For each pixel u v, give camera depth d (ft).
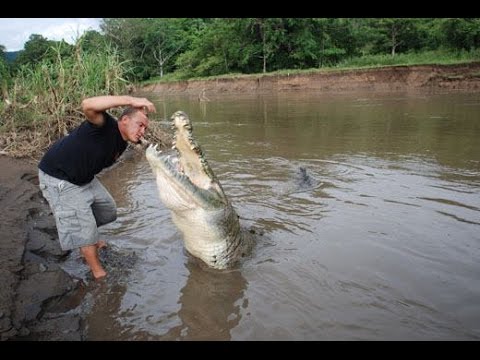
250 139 35.96
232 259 14.58
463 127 36.11
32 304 11.84
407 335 10.75
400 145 30.53
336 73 84.17
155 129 33.55
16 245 14.17
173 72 152.97
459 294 12.33
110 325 11.60
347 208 18.89
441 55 86.17
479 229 16.20
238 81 98.32
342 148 30.63
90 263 13.98
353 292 12.66
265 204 19.90
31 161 25.85
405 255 14.58
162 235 16.96
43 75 31.53
